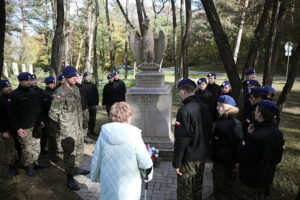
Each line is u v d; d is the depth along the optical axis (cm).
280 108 519
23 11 1989
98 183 369
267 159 218
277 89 1323
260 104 225
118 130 206
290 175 375
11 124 361
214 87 563
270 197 319
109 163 207
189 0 898
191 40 2194
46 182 374
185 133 250
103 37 2242
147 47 476
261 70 2359
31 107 377
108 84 648
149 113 465
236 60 1075
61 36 620
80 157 367
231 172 276
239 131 261
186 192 264
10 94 358
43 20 2002
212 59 4050
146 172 224
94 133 607
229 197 282
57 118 341
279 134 225
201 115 254
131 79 2008
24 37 2091
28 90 379
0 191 346
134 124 473
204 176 383
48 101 434
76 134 353
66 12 1233
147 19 476
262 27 502
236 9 1085
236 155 262
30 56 2202
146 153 210
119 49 2764
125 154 205
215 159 277
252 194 229
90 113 588
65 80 351
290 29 812
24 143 380
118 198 203
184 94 263
